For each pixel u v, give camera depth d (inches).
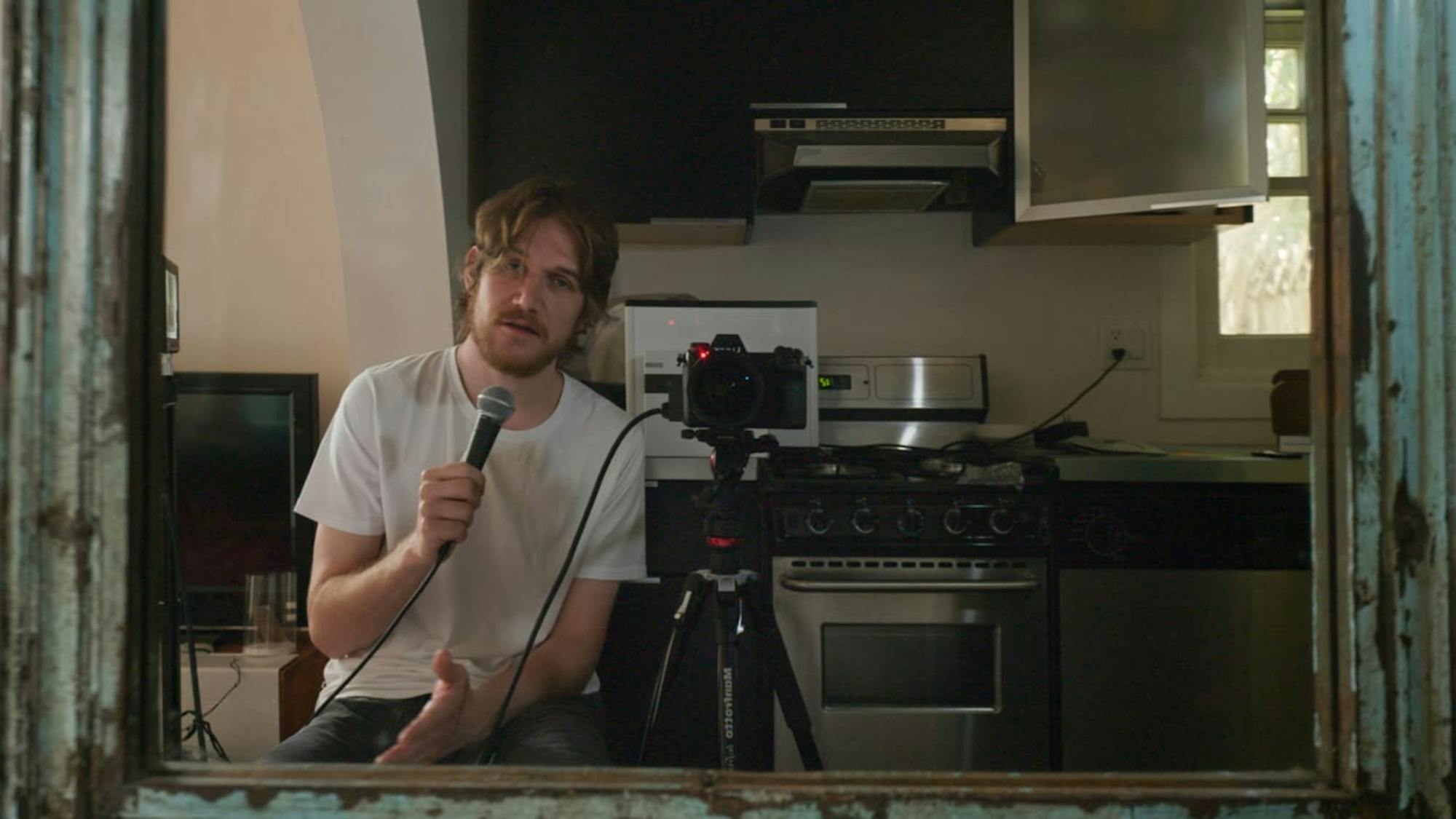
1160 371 112.8
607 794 23.9
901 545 81.8
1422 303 23.9
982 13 101.0
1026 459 85.1
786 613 81.6
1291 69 117.3
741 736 81.0
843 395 102.1
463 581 61.2
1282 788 24.3
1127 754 82.6
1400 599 23.9
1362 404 24.0
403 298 94.3
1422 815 23.7
